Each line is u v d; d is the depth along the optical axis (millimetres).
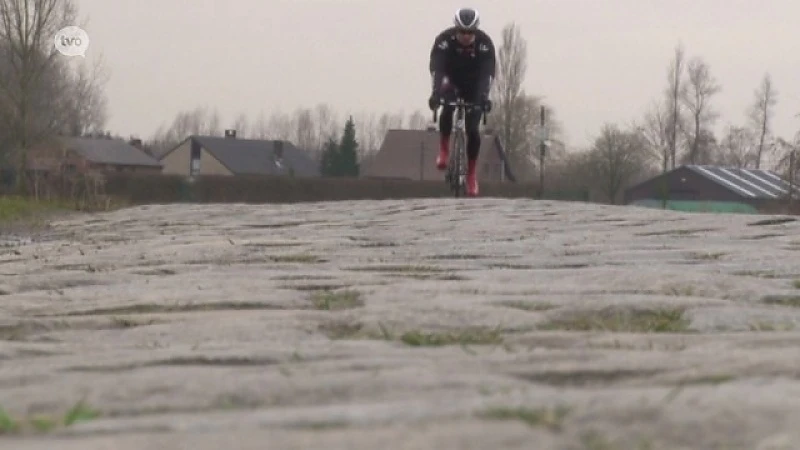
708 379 8164
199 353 10172
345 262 21297
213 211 46094
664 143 181000
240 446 6027
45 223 49500
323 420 6773
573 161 168000
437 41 43094
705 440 6039
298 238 28141
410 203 42188
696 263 20125
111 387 8297
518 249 23438
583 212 35031
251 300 15086
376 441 6035
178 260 22578
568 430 6266
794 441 5910
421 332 11906
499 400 7203
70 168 83938
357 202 46562
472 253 22719
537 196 118812
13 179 104438
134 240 31078
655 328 12250
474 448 5848
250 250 24297
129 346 11375
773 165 77000
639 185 151875
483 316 12984
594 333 11477
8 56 97875
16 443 6379
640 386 8078
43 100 100375
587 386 8305
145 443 6148
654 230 28641
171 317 13516
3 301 15641
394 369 8844
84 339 12133
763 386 7590
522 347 10680
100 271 20625
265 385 8234
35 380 9008
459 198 43156
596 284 16156
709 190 144000
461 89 43812
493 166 178000
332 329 12562
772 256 20828
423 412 6895
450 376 8406
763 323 12477
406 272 19062
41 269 21797
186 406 7730
